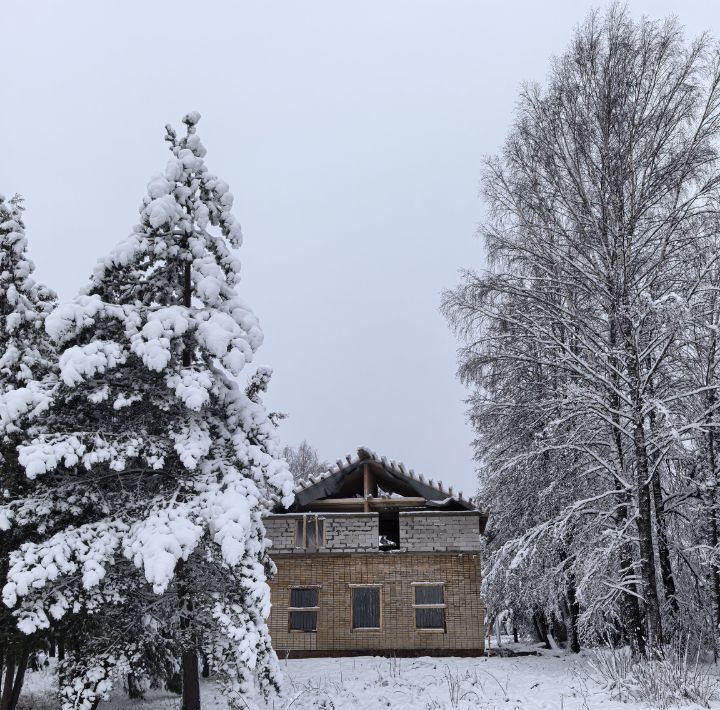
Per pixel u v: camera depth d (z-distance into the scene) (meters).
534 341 20.09
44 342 15.55
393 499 24.27
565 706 13.88
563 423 19.47
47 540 12.87
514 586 21.25
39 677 20.89
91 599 12.70
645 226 18.50
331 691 17.00
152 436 13.96
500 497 24.33
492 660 21.14
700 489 18.09
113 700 18.12
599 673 16.70
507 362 21.89
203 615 13.87
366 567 23.41
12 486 13.66
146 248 14.94
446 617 22.72
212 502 13.27
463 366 22.34
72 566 12.09
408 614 22.84
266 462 14.22
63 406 13.84
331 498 26.00
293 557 23.62
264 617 12.99
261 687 13.82
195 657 14.58
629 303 17.73
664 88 18.27
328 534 23.84
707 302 18.03
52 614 12.20
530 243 19.45
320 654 22.58
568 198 18.91
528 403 21.00
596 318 19.27
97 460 12.70
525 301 20.14
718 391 19.11
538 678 17.44
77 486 13.70
